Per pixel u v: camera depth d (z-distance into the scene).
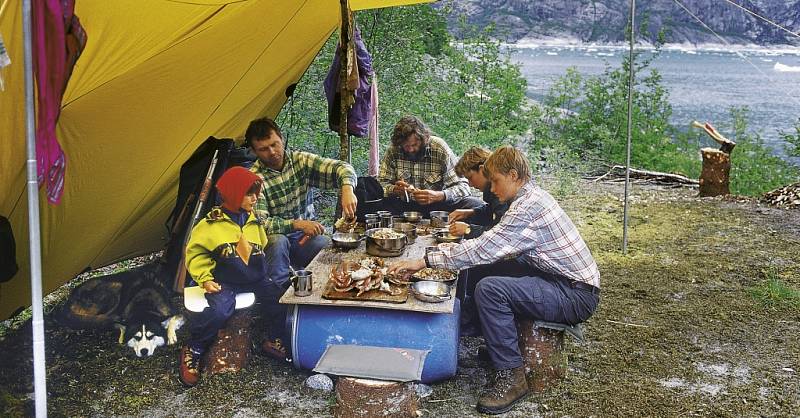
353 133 5.65
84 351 4.17
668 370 4.14
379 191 5.35
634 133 11.88
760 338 4.65
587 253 3.73
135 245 5.31
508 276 4.00
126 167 4.29
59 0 2.72
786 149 11.84
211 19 4.00
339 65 5.47
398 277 3.78
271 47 4.88
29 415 3.46
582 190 9.62
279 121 7.43
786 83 41.84
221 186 3.85
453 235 4.41
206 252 3.81
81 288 4.41
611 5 115.62
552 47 100.12
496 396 3.61
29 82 2.59
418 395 3.71
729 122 21.19
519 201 3.69
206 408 3.59
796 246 6.96
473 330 4.12
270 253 4.16
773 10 104.94
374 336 3.56
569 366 4.15
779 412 3.67
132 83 3.92
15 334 4.40
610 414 3.61
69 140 3.84
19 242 3.88
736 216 8.20
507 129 10.52
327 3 4.97
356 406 3.23
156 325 4.32
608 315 5.03
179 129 4.50
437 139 5.48
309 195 4.93
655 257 6.56
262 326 4.42
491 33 12.25
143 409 3.57
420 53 9.41
